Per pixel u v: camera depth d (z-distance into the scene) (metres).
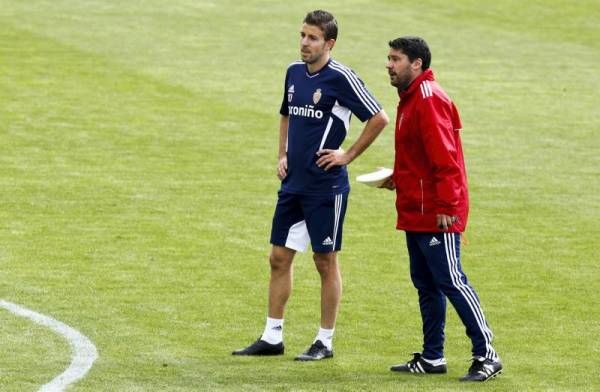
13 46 93.75
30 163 63.31
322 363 34.50
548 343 37.19
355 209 56.28
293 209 35.28
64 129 71.25
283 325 38.69
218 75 87.62
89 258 46.59
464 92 85.75
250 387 31.64
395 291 43.28
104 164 63.66
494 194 59.84
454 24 110.62
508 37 106.12
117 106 77.50
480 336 32.62
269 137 71.12
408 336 37.78
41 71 86.31
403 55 32.28
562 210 57.06
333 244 35.09
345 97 34.75
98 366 33.38
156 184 59.88
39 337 36.25
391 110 79.50
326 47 34.69
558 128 75.94
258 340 35.38
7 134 69.50
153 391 31.14
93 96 79.94
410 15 113.69
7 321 37.94
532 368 34.31
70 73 86.12
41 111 75.38
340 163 34.81
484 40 104.62
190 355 34.91
